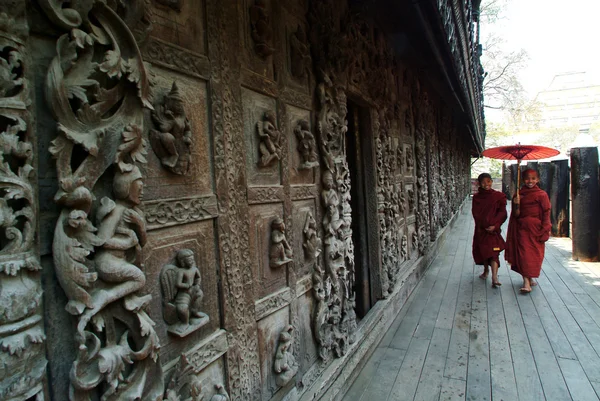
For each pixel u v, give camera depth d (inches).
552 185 365.1
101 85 37.5
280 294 75.4
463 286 202.4
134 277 39.1
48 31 35.0
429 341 133.5
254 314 66.8
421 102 232.7
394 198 165.2
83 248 35.1
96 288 36.7
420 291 194.5
